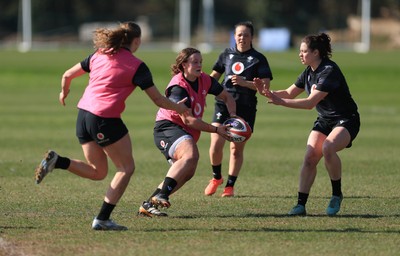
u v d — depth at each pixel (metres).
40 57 193.50
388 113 88.50
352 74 146.38
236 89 40.66
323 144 33.78
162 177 46.06
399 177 46.00
